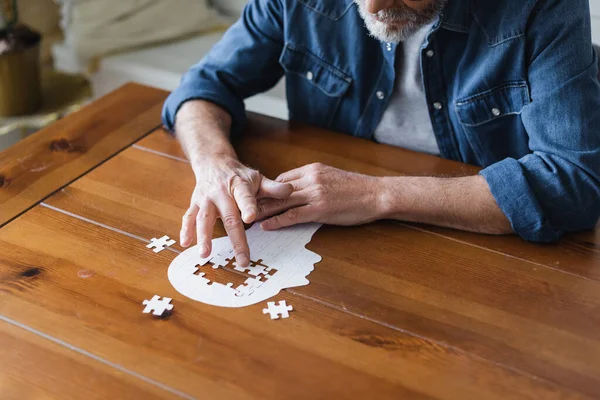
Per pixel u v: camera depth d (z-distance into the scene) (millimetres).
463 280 1090
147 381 896
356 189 1237
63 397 872
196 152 1371
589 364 937
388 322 1000
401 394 883
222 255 1139
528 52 1320
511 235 1213
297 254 1145
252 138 1501
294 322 997
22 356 931
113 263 1111
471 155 1513
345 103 1586
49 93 2553
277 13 1546
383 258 1139
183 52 2750
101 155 1426
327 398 875
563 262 1141
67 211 1240
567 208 1204
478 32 1368
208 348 948
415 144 1579
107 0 2688
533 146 1301
